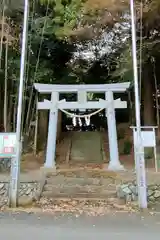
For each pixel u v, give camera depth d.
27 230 5.38
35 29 12.80
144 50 12.35
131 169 11.32
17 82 13.53
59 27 12.12
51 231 5.32
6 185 8.47
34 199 8.02
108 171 10.86
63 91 12.32
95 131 19.02
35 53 14.04
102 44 14.70
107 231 5.35
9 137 7.50
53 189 8.81
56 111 12.20
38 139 15.45
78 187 8.86
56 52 15.23
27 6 7.86
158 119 15.40
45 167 11.48
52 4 12.12
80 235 5.07
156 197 8.12
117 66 13.48
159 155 12.91
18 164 7.51
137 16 11.18
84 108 12.24
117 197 8.32
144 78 15.00
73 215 6.64
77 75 16.44
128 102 16.78
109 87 12.15
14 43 13.04
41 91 12.34
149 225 5.81
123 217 6.47
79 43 14.65
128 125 17.27
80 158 14.41
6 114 13.41
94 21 11.34
